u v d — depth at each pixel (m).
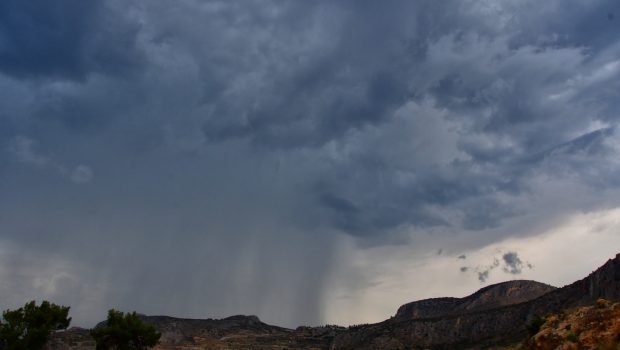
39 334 87.69
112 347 93.81
